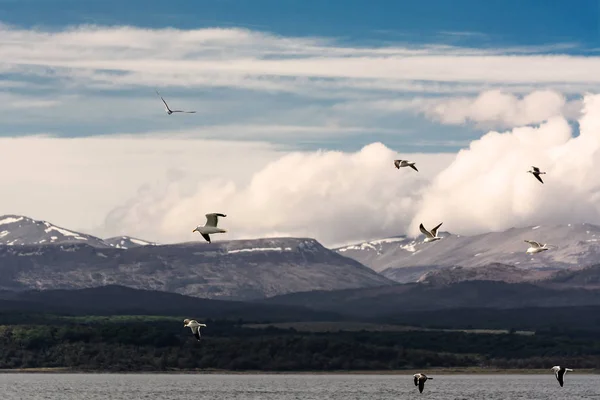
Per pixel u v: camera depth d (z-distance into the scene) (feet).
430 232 297.94
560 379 338.75
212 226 248.11
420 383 377.91
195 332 281.54
